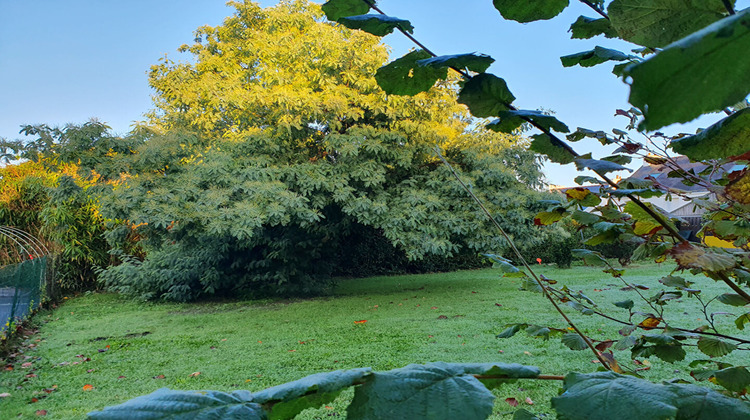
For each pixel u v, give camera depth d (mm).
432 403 344
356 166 7852
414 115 8242
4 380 3934
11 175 10492
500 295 7773
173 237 7930
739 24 182
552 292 969
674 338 828
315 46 7855
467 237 8078
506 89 550
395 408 342
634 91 199
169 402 338
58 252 9133
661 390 388
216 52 9578
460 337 4988
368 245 11789
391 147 8164
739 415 364
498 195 7984
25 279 6340
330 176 7930
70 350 5004
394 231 7672
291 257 8359
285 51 7895
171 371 4172
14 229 9047
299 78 7977
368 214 7750
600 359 780
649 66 194
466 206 8039
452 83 8133
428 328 5523
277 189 7395
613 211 774
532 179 8555
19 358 4660
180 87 8273
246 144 7691
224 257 8562
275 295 8766
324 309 7168
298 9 9375
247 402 343
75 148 7496
